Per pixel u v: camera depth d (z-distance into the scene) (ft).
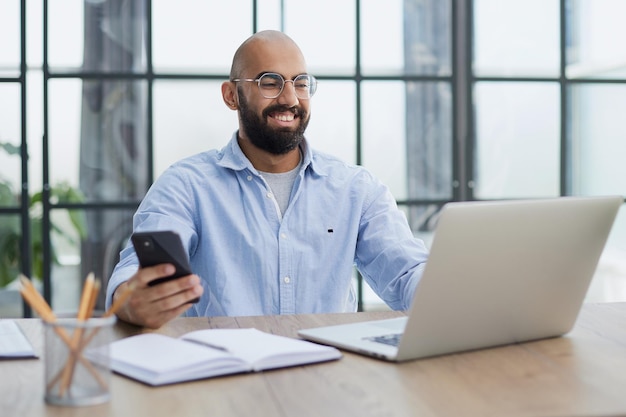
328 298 7.71
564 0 12.49
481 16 12.40
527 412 4.08
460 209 4.74
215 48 11.98
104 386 4.23
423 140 12.42
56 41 11.73
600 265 12.78
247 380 4.57
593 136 12.69
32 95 11.74
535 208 5.08
